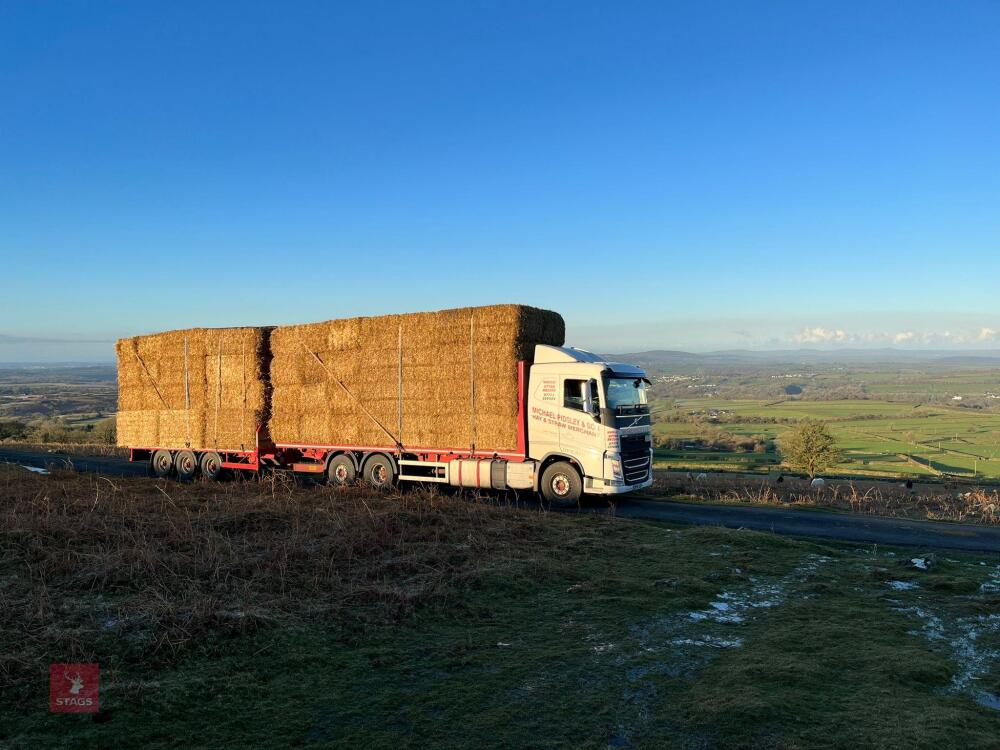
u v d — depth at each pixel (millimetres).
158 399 21219
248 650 6055
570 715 4891
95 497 13469
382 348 17656
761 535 11469
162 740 4488
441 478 16859
